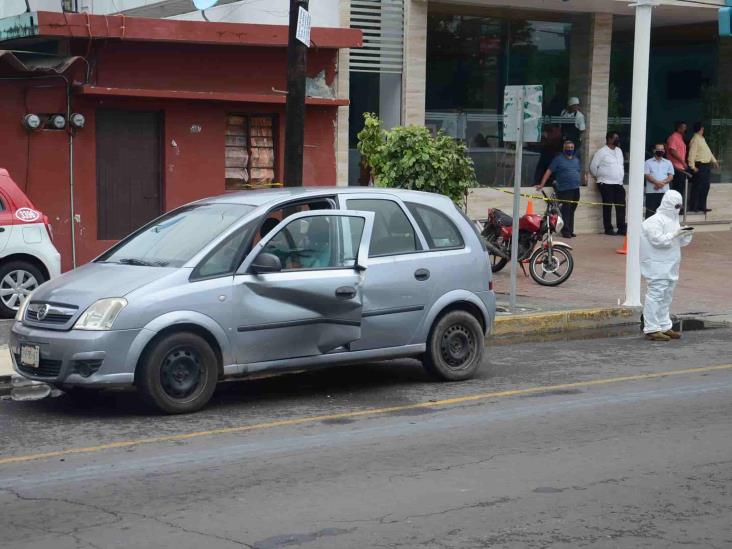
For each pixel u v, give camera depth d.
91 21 15.65
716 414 9.17
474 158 21.56
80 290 8.98
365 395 10.02
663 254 13.12
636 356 12.14
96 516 6.39
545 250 16.88
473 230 10.75
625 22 23.52
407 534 6.05
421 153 14.19
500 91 21.78
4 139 15.52
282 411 9.34
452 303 10.43
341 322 9.61
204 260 9.11
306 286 9.41
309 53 18.08
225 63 17.16
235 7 18.58
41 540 5.96
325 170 18.38
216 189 17.27
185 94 16.53
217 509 6.52
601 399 9.80
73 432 8.53
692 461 7.63
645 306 13.32
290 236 9.52
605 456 7.77
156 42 16.47
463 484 7.05
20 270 13.33
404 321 10.08
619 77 24.59
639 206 14.86
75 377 8.71
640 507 6.56
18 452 7.92
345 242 9.76
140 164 16.72
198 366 9.11
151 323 8.76
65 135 15.98
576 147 22.91
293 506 6.57
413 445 8.12
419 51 19.95
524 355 12.21
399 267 10.03
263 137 17.80
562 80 22.62
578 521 6.29
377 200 10.16
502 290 16.42
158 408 8.97
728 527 6.21
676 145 23.25
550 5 21.28
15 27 15.91
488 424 8.81
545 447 8.03
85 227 16.23
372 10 19.44
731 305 16.02
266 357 9.34
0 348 11.60
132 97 16.30
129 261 9.48
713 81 25.47
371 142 14.90
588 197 22.91
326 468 7.46
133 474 7.32
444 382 10.59
